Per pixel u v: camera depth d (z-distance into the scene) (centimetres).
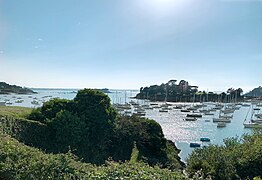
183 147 4538
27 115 2578
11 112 2562
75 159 938
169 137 5384
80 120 2647
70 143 2448
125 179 710
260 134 1983
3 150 827
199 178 947
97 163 2594
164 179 752
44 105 2762
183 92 16150
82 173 782
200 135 5712
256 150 1605
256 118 8788
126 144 3117
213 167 1600
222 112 10181
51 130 2481
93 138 2744
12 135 2002
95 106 2800
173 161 3128
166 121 7825
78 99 2848
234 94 14825
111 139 3031
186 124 7331
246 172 1567
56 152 2359
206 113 9944
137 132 3275
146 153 3191
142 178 714
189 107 11644
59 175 757
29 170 759
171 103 14412
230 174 1544
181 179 780
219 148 1803
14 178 751
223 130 6469
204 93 15325
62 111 2566
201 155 1730
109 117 2898
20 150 854
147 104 12688
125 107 9950
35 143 2275
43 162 780
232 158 1634
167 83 17100
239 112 11094
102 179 722
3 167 768
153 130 3431
